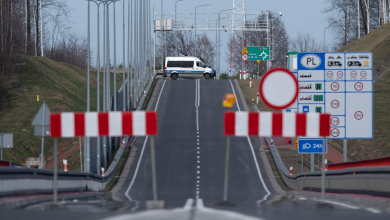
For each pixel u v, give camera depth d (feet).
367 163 202.28
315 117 125.80
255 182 328.49
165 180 334.44
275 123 124.98
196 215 102.37
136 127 123.65
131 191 296.30
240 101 636.89
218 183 322.34
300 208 120.67
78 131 125.29
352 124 302.66
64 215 102.99
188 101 630.74
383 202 127.13
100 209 118.42
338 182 206.90
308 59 303.68
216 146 433.48
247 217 99.30
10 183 150.51
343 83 302.66
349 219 98.22
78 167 399.24
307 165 397.80
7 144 279.49
